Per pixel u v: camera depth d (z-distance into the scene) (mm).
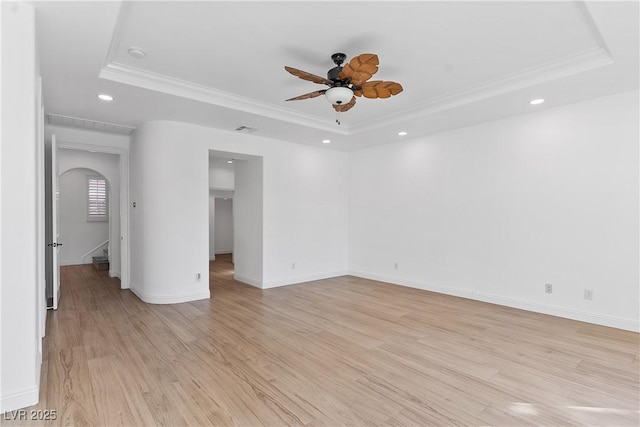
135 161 4984
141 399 2244
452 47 2811
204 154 4879
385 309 4379
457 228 5039
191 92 3656
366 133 5285
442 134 5219
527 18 2389
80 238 8117
